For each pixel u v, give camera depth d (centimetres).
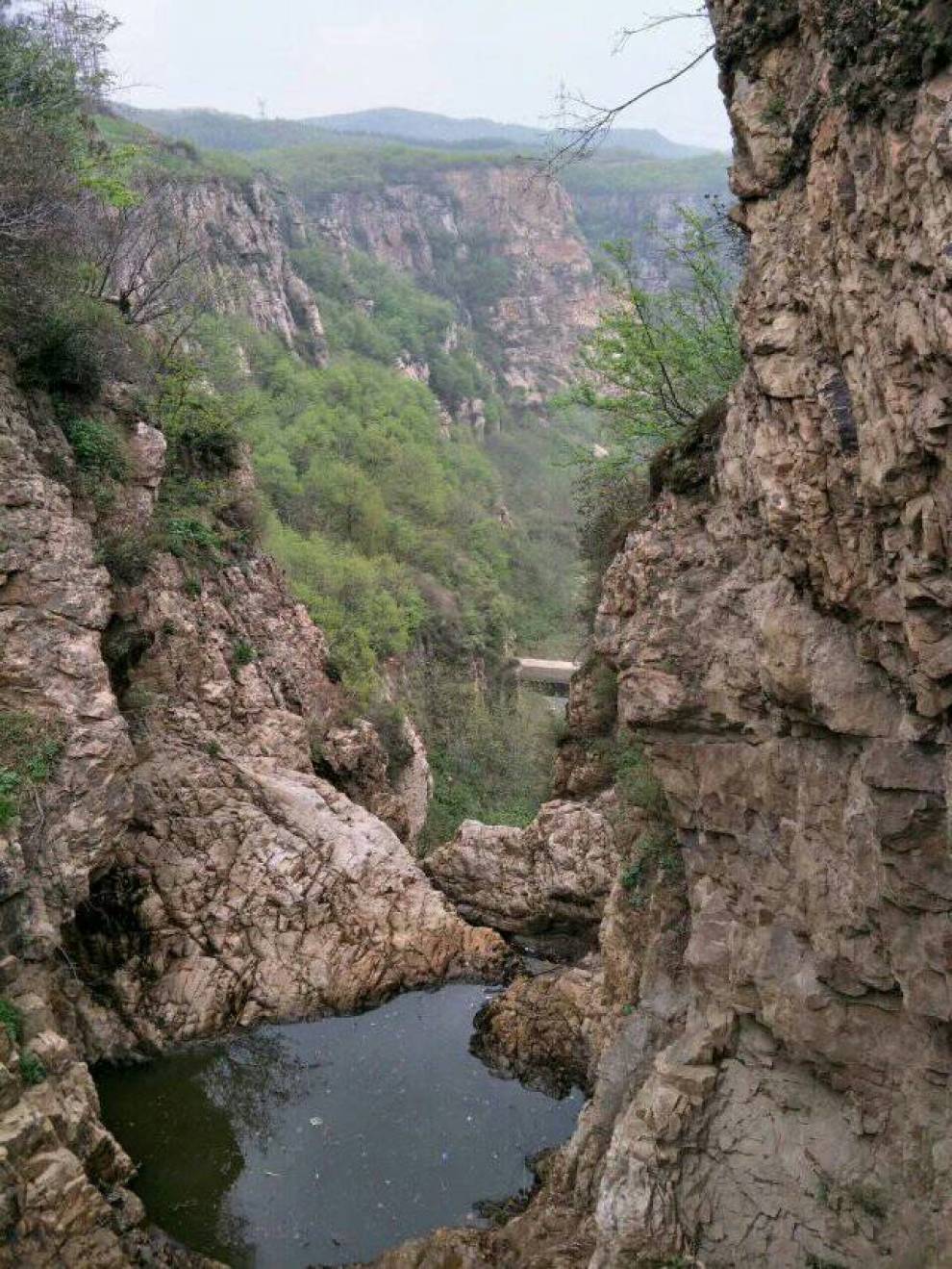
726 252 1222
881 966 745
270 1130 1248
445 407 9156
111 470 1529
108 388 1606
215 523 2009
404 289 10325
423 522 5731
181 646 1725
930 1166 718
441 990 1573
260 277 7019
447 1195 1140
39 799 1167
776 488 737
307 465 5238
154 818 1541
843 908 760
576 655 2053
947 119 503
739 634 855
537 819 1780
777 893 835
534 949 1736
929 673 604
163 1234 1044
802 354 712
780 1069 849
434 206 12775
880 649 684
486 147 16762
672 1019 1001
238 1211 1112
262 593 2092
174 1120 1258
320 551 3909
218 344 3142
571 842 1702
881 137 583
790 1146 817
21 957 1049
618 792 1244
